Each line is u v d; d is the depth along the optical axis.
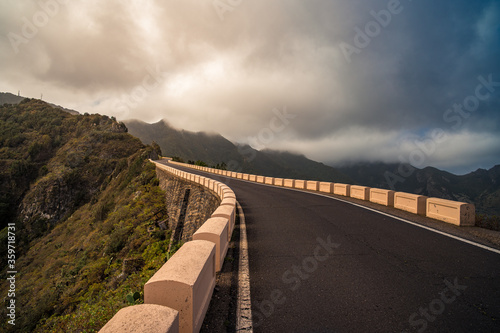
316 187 19.69
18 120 109.94
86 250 27.17
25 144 94.25
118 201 45.66
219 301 3.25
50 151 94.31
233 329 2.64
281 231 7.11
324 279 3.92
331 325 2.69
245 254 5.24
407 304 3.13
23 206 72.44
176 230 19.41
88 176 83.19
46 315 17.25
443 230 6.75
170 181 31.34
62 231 55.53
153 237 20.41
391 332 2.56
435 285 3.65
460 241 5.76
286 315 2.90
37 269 36.72
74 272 22.67
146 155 68.19
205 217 15.93
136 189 42.16
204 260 2.89
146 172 49.62
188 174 23.56
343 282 3.80
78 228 49.62
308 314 2.93
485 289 3.52
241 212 10.52
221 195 12.25
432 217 8.31
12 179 77.81
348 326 2.67
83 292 16.39
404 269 4.25
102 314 5.34
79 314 7.51
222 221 5.12
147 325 1.66
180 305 2.24
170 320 1.75
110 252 21.06
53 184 76.06
